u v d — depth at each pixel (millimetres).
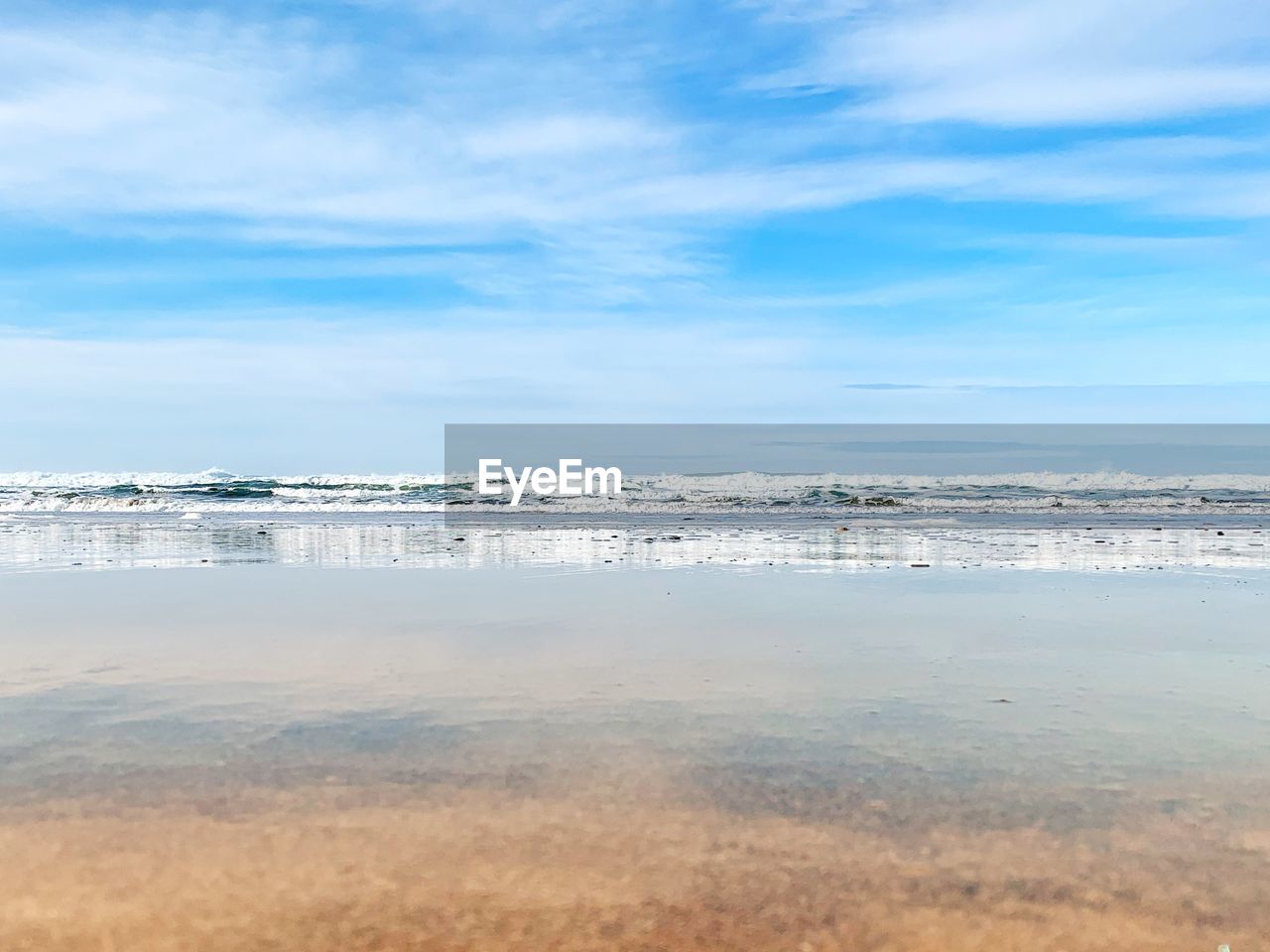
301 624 9625
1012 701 6426
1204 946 3209
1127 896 3547
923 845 3992
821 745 5402
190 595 11859
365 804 4434
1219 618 9922
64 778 4797
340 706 6289
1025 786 4703
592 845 3980
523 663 7664
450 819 4254
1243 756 5195
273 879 3662
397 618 10000
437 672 7312
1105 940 3250
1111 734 5625
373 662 7711
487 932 3277
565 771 4934
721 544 20078
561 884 3635
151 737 5551
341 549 19047
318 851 3914
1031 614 10234
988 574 14039
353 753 5238
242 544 20531
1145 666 7562
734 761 5102
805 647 8398
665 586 12695
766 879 3684
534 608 10742
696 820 4254
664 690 6730
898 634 9031
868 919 3381
